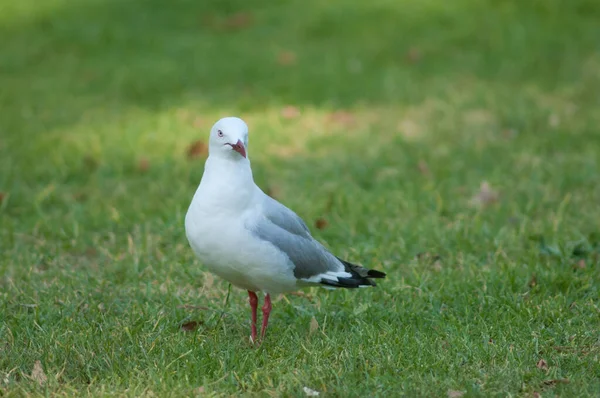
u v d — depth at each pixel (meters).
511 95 17.48
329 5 23.33
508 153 14.38
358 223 11.66
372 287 9.66
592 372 7.59
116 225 11.74
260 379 7.57
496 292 9.38
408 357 7.93
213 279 9.98
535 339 8.16
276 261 7.97
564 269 10.01
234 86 18.45
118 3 24.06
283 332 8.70
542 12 22.36
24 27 22.61
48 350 7.98
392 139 15.38
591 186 12.79
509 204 12.16
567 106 16.80
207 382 7.48
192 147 14.69
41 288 9.71
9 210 12.40
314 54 20.31
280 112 16.84
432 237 11.09
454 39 20.91
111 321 8.80
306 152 14.91
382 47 20.53
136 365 7.76
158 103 17.59
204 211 7.87
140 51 20.81
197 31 22.12
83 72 19.52
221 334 8.65
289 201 12.50
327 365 7.79
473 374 7.58
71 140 15.48
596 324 8.63
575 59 19.55
